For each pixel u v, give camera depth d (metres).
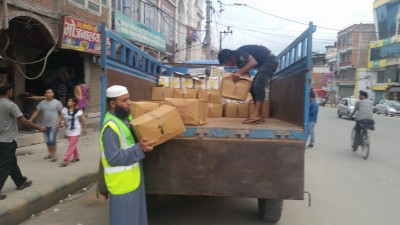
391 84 43.62
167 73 8.48
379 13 47.34
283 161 3.83
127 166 3.33
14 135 5.24
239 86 5.17
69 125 7.41
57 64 13.74
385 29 46.25
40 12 10.54
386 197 6.17
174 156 3.90
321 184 6.98
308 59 3.98
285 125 4.49
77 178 6.36
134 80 5.38
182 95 6.49
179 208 5.39
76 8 12.44
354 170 8.30
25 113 10.52
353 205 5.71
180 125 3.62
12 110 5.16
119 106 3.37
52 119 7.66
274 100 6.48
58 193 5.71
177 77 7.14
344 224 4.88
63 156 8.17
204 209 5.36
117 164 3.26
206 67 10.01
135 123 3.41
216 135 3.89
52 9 11.20
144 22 20.19
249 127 4.00
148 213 5.14
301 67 4.30
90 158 8.04
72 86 12.95
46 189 5.52
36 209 5.14
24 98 10.67
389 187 6.84
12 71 11.32
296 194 3.82
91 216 5.04
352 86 54.75
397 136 15.26
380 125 20.92
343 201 5.91
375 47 48.34
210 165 3.88
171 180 3.91
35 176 6.37
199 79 7.09
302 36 4.30
